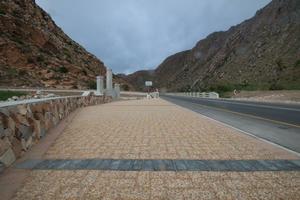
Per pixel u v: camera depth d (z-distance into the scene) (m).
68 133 8.55
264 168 5.01
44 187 4.18
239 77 99.50
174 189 4.07
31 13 94.44
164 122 11.17
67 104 13.70
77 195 3.88
